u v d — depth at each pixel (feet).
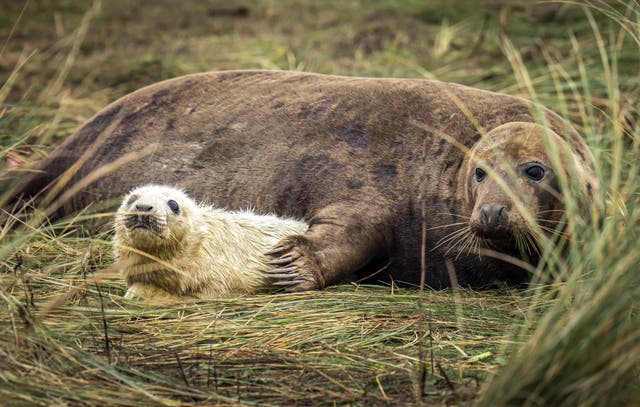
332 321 39.22
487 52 85.15
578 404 28.37
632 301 30.78
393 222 47.73
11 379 31.04
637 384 29.58
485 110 49.32
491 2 98.63
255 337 37.52
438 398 31.19
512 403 28.63
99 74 84.64
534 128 43.88
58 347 33.81
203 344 36.70
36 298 40.16
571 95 69.00
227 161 52.70
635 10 52.75
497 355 35.01
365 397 31.42
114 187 55.16
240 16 107.86
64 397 30.50
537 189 41.96
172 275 42.96
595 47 76.54
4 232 42.88
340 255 45.68
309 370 33.81
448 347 36.24
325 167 49.88
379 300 42.34
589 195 43.57
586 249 38.73
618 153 42.70
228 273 44.01
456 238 46.42
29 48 94.38
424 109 50.19
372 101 51.16
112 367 32.86
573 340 29.07
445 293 44.68
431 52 87.04
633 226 35.88
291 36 95.66
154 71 84.79
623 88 68.49
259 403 30.91
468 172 44.91
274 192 50.72
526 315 39.75
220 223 45.03
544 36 85.71
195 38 97.81
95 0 111.65
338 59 85.76
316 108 52.03
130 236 41.78
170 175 53.78
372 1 106.22
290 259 44.45
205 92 56.08
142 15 108.99
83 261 44.39
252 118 53.31
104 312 38.75
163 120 55.77
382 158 49.26
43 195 56.44
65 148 57.26
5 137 58.54
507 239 41.81
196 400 31.04
